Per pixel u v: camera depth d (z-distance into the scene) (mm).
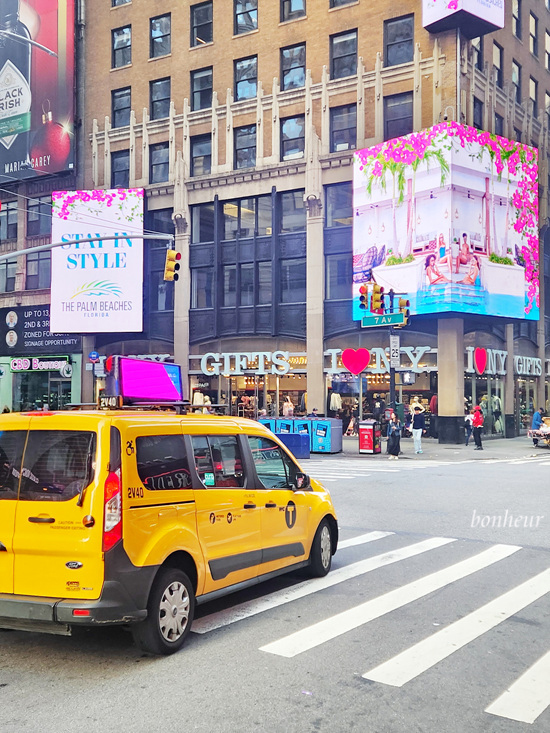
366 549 9258
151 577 5219
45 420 5426
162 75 37250
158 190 36844
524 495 14039
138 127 37750
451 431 29375
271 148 33969
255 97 34562
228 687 4770
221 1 35719
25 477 5324
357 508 12586
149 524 5324
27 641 5797
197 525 5848
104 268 36812
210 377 35438
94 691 4707
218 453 6391
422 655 5395
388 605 6738
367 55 31641
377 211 30094
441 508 12516
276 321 33406
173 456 5777
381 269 29844
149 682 4859
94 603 4957
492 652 5469
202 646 5617
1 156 41500
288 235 33469
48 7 40219
